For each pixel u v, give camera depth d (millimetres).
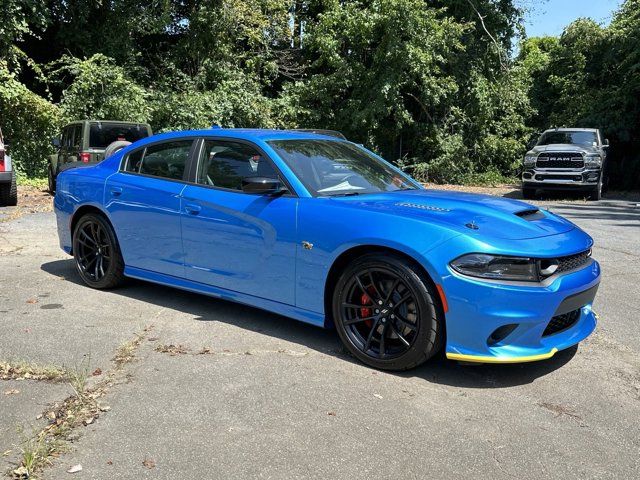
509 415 3189
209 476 2574
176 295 5371
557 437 2967
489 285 3355
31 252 7113
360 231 3732
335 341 4258
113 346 4078
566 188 15055
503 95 21219
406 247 3539
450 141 20656
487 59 21594
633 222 10852
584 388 3547
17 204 11930
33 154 16688
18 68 16562
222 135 4738
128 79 17750
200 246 4641
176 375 3621
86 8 18547
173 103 17891
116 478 2543
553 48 23688
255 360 3881
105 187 5336
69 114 16453
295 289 4109
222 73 20266
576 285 3623
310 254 3975
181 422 3041
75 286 5613
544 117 23516
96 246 5504
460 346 3473
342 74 20125
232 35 20984
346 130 20812
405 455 2770
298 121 20688
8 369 3633
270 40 22062
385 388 3494
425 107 20781
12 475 2531
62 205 5766
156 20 19609
